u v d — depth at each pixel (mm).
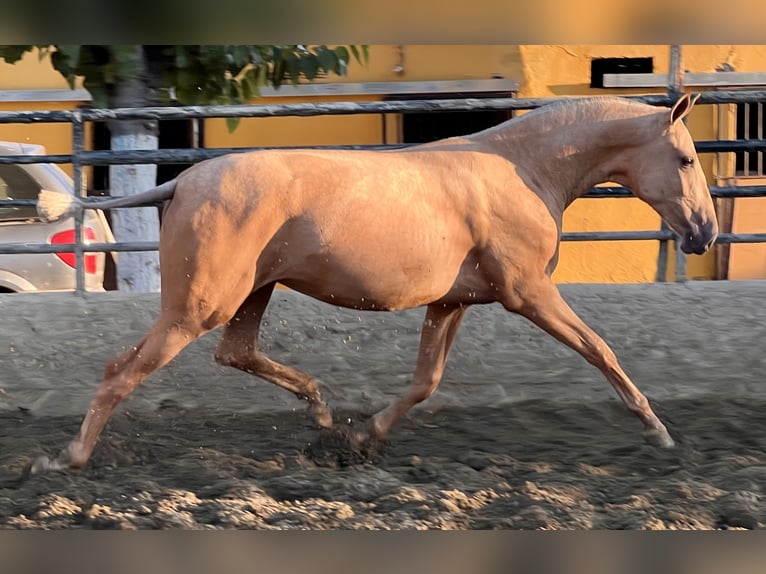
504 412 10477
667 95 11852
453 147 8727
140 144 13328
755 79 18922
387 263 8281
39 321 11383
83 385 10789
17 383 10750
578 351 8969
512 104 11586
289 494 8219
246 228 7965
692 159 8805
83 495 8039
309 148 11500
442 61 18906
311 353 11133
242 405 10570
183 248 7984
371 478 8500
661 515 7688
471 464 9016
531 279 8734
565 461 9117
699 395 10766
